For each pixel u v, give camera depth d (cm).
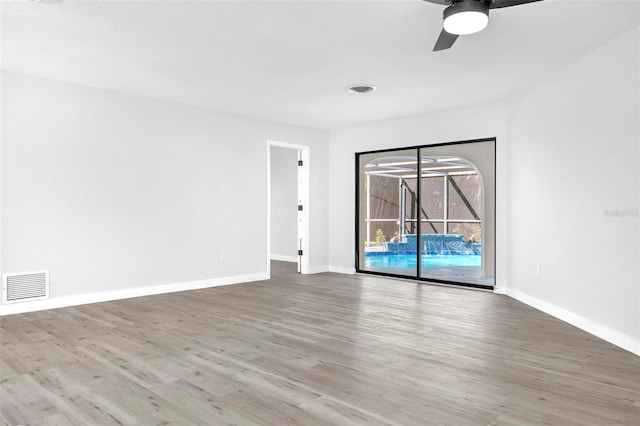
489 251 655
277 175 975
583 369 306
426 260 702
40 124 479
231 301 529
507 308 496
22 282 468
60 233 493
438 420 231
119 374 293
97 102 521
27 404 248
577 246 419
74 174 503
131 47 394
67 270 498
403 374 296
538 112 494
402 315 462
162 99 577
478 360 324
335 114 664
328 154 792
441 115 645
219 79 490
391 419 232
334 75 475
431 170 694
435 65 441
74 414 236
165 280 582
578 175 418
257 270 689
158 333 390
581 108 412
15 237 464
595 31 354
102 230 525
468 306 507
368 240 754
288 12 325
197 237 614
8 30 356
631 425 226
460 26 290
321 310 482
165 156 581
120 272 540
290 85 512
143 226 561
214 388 271
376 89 527
